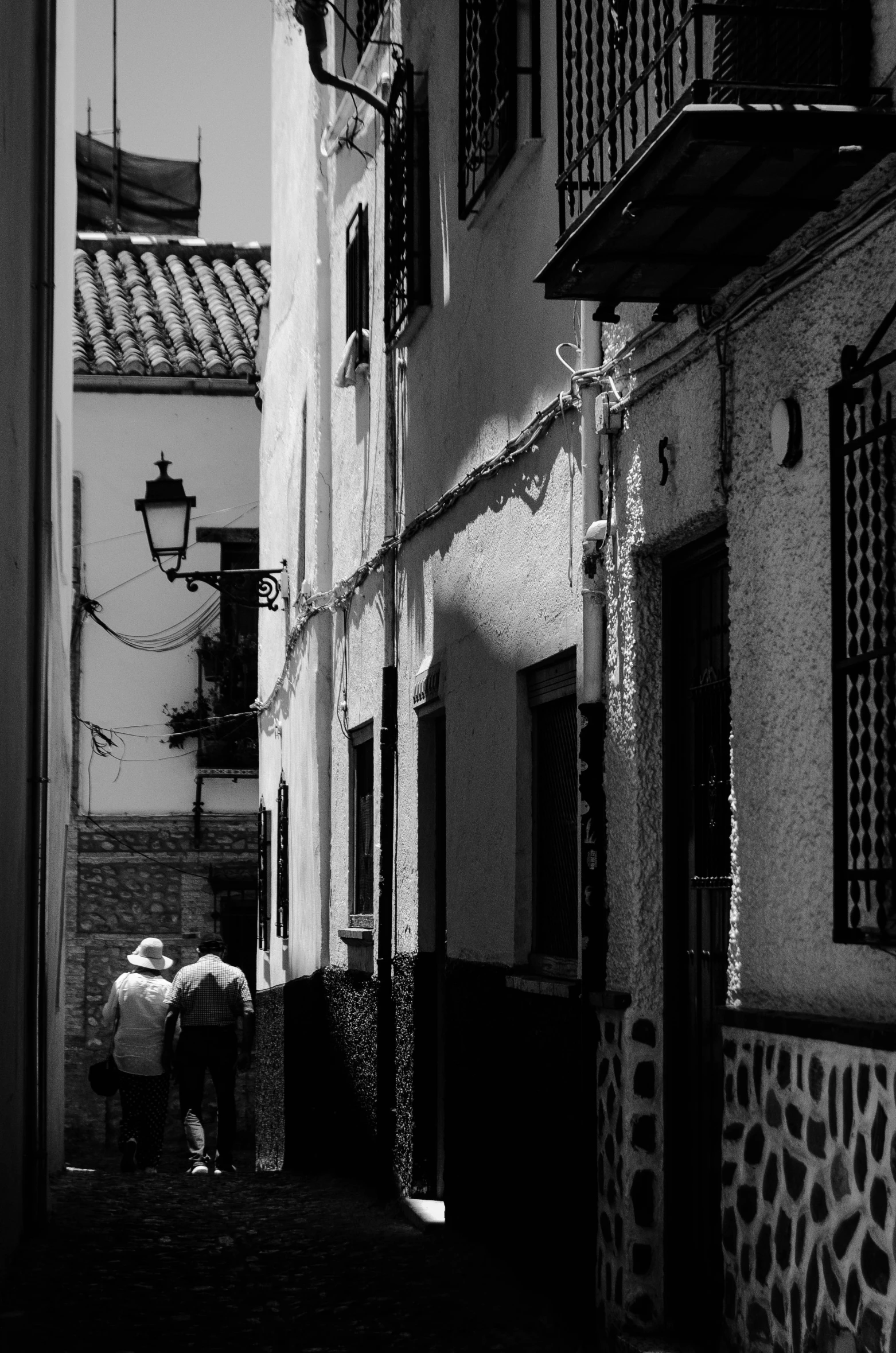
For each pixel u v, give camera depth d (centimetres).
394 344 1075
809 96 447
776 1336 487
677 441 600
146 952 1412
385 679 1100
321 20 1006
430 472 1005
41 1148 911
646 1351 580
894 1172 417
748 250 508
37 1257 819
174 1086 1988
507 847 809
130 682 2067
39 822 903
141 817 2048
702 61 514
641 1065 623
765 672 522
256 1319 687
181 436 2109
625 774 645
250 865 2055
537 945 784
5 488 753
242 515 2105
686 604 629
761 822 522
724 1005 538
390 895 1099
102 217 2925
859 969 456
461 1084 886
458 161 908
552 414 739
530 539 785
